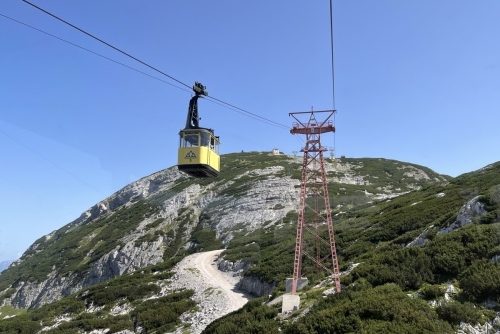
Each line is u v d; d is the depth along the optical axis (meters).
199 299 62.28
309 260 58.16
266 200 116.88
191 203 134.50
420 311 22.19
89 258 119.00
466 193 56.28
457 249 29.62
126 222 134.12
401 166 156.00
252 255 79.19
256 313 33.06
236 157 185.12
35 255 146.12
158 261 104.50
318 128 44.38
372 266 33.66
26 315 70.31
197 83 26.97
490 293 23.31
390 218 59.56
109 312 65.38
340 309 23.97
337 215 89.06
